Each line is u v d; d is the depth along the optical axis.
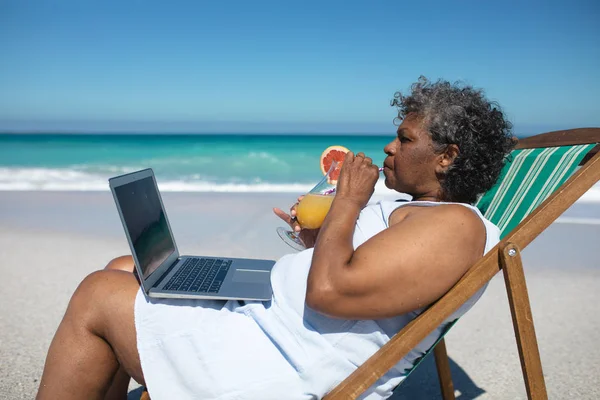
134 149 23.42
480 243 1.56
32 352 3.16
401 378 1.70
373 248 1.46
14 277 4.67
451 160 1.73
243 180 14.64
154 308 1.69
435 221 1.50
